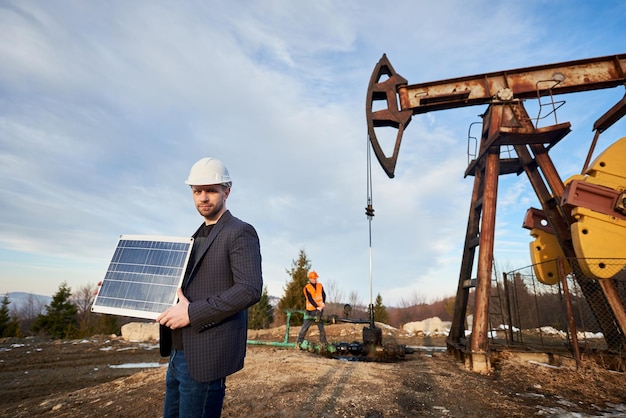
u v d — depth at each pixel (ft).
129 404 13.64
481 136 25.63
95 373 23.58
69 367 25.53
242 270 5.24
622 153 20.18
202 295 5.52
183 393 5.02
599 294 20.92
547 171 22.25
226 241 5.60
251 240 5.66
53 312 110.73
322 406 12.01
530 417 11.64
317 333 44.73
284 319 84.53
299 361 19.39
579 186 19.51
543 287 26.86
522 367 17.84
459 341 23.80
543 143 21.45
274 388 13.97
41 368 25.25
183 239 6.46
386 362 21.59
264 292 97.86
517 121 21.56
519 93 22.22
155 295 5.82
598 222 19.06
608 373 16.78
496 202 21.04
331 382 14.90
